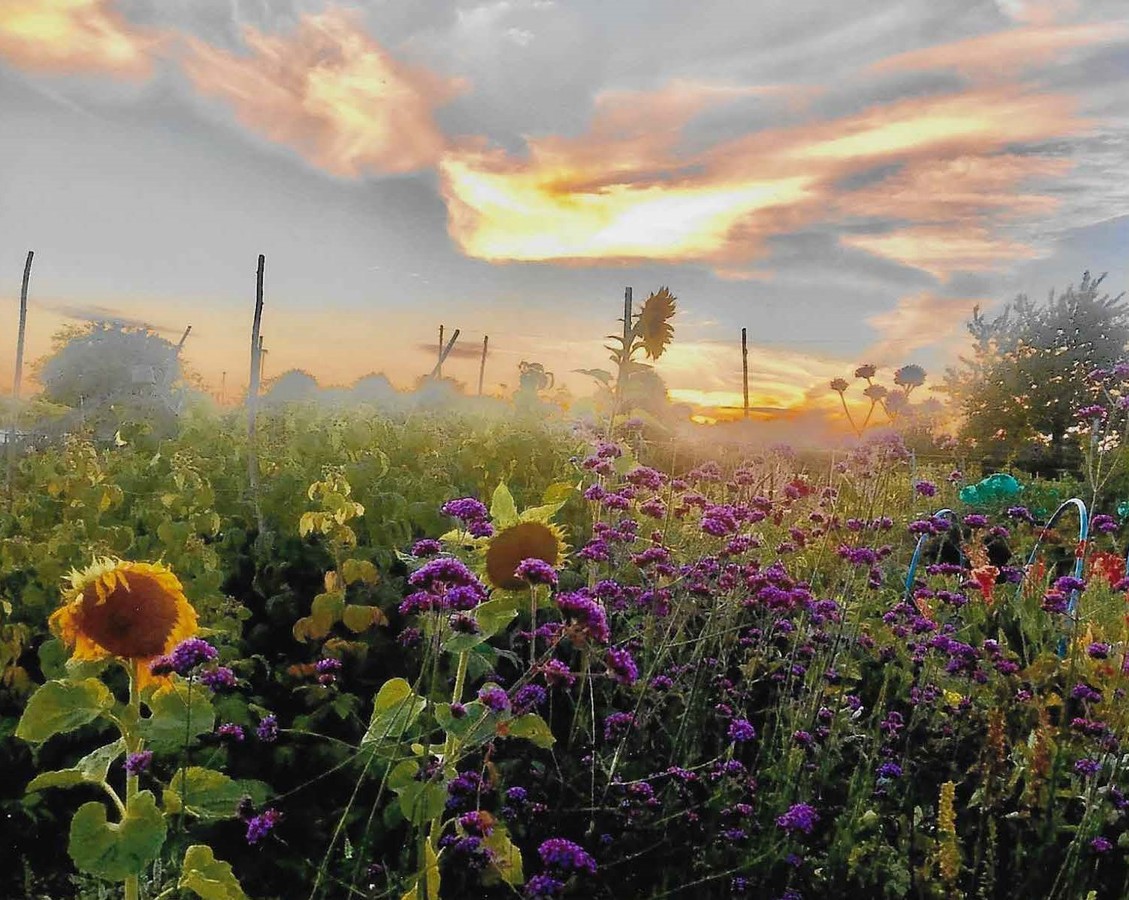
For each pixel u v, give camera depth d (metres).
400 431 5.02
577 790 2.13
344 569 2.77
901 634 2.80
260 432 5.49
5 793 2.26
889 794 2.23
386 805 2.18
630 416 4.26
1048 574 3.29
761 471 4.19
